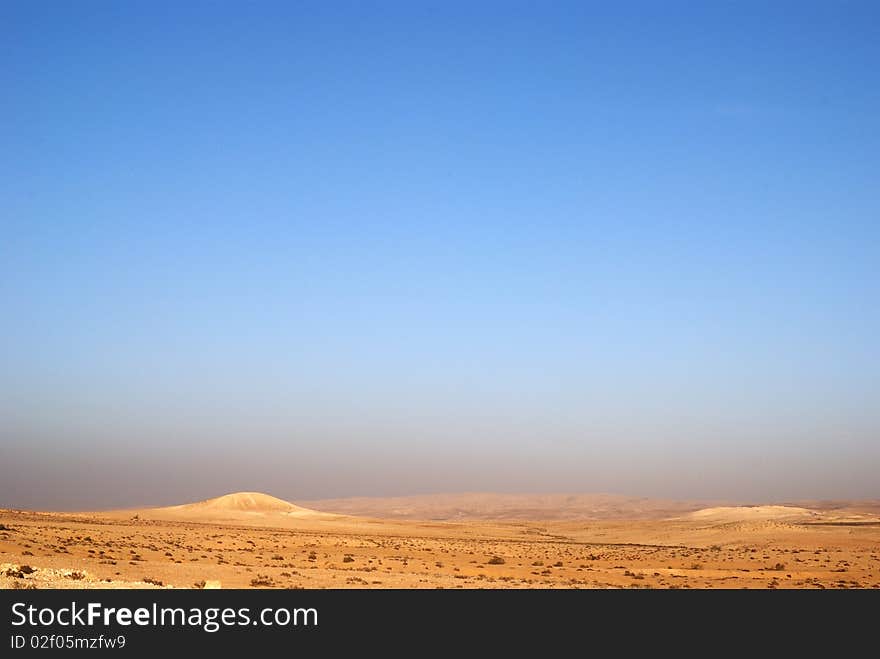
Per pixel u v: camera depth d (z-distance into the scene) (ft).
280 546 296.10
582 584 201.26
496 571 231.30
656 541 463.01
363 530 538.47
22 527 279.69
